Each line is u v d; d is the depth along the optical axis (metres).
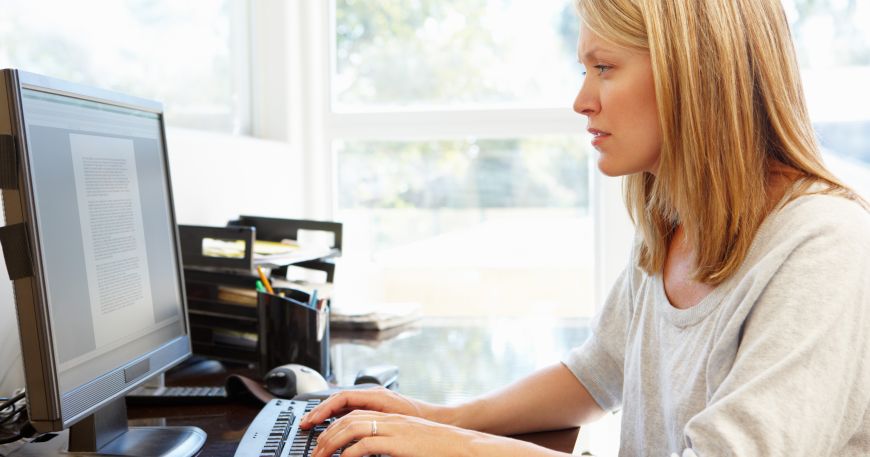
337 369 1.56
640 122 0.93
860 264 0.78
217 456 1.04
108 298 0.99
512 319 2.18
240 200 2.14
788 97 0.91
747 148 0.88
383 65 2.62
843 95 2.38
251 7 2.49
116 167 1.04
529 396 1.16
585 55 0.96
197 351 1.60
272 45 2.47
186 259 1.59
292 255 1.70
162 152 1.20
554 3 2.53
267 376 1.32
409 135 2.57
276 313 1.48
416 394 1.36
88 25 1.71
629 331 1.12
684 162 0.90
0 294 1.19
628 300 1.17
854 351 0.77
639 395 1.05
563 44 2.54
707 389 0.88
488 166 2.58
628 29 0.90
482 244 2.60
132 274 1.06
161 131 1.20
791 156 0.90
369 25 2.62
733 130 0.87
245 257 1.54
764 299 0.81
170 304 1.18
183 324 1.22
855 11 2.36
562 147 2.54
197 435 1.07
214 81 2.30
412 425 0.92
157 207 1.16
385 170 2.63
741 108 0.88
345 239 2.62
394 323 2.03
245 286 1.55
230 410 1.26
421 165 2.61
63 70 1.62
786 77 0.91
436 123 2.56
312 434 1.02
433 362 1.61
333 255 1.87
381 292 2.63
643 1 0.89
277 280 1.77
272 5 2.46
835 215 0.82
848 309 0.77
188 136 1.88
